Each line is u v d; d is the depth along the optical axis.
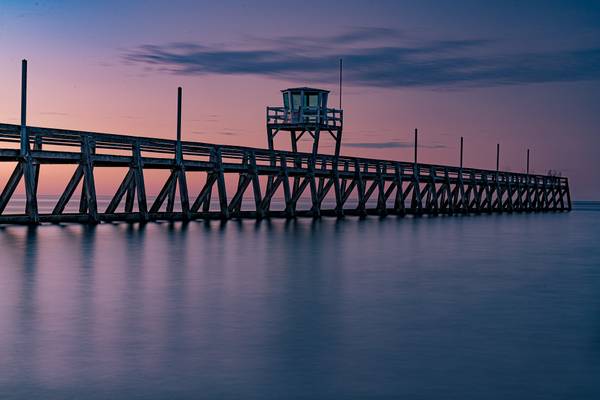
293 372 7.28
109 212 32.16
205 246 21.98
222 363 7.61
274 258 18.98
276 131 50.47
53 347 8.27
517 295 12.97
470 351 8.28
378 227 36.09
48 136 28.61
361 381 6.98
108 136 30.97
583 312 11.09
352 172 49.59
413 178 58.06
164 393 6.56
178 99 34.44
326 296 12.41
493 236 31.58
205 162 36.44
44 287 12.96
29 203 28.83
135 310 10.70
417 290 13.41
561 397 6.54
